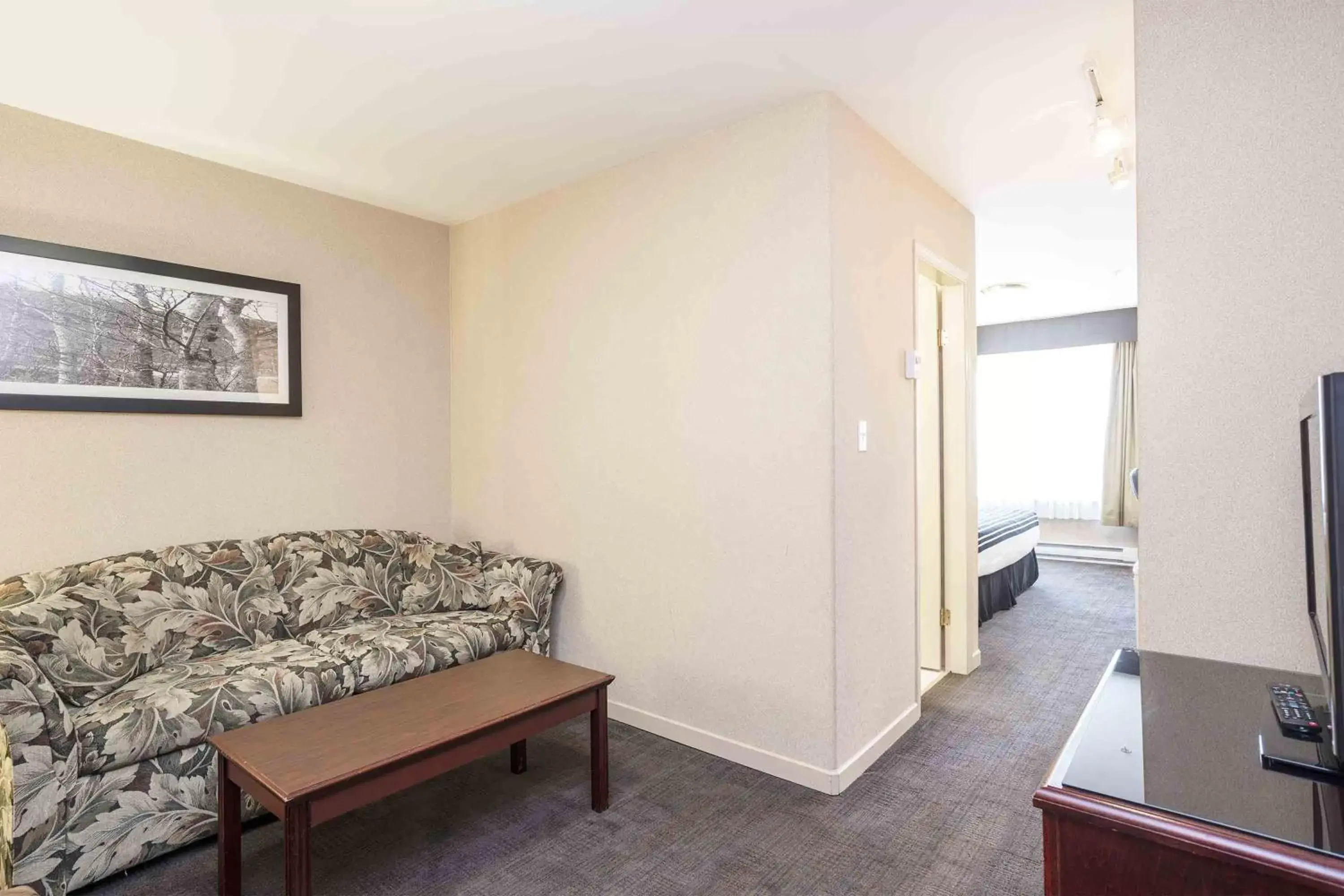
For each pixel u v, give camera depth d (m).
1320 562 1.18
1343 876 0.75
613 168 3.03
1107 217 3.75
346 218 3.39
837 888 1.85
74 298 2.55
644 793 2.37
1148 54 1.58
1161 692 1.30
